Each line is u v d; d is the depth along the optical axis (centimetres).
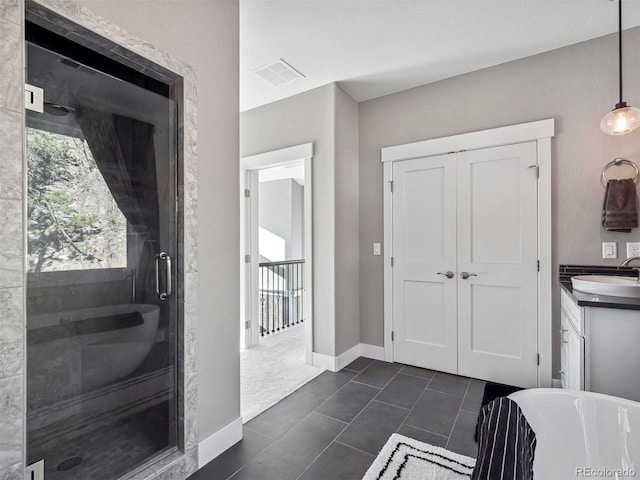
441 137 296
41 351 125
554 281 252
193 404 167
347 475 165
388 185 321
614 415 136
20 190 111
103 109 142
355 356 330
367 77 293
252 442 192
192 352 167
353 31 232
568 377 212
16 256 110
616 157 233
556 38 240
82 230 136
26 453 122
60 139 129
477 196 280
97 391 141
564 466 139
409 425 208
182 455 163
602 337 172
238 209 195
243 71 282
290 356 337
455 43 246
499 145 271
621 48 211
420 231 306
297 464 173
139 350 155
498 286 271
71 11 121
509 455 93
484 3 205
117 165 147
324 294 304
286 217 780
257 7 207
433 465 169
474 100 283
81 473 137
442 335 296
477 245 280
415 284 309
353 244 330
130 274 151
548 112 255
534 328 258
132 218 151
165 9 155
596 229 238
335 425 209
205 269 174
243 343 361
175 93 165
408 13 214
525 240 261
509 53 258
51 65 127
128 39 140
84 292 137
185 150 163
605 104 237
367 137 336
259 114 347
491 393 252
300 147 316
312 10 211
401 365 311
